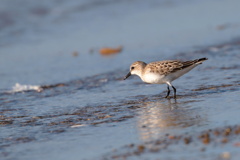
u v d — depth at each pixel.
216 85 17.88
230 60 22.39
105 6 38.22
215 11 35.78
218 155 10.37
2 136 13.57
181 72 17.19
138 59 24.86
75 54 27.30
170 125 13.17
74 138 12.84
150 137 12.21
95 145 12.04
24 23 33.53
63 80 21.75
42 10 35.69
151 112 14.98
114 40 29.80
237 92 16.39
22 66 25.19
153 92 18.11
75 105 16.97
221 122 12.83
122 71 22.72
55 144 12.48
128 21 34.69
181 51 25.56
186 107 15.08
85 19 35.25
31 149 12.22
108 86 19.92
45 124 14.65
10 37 31.30
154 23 33.62
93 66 24.25
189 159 10.33
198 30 30.75
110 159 10.88
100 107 16.31
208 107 14.70
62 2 37.53
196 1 40.38
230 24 31.55
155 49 26.69
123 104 16.52
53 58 26.72
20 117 15.79
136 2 39.75
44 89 20.31
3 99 18.80
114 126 13.67
